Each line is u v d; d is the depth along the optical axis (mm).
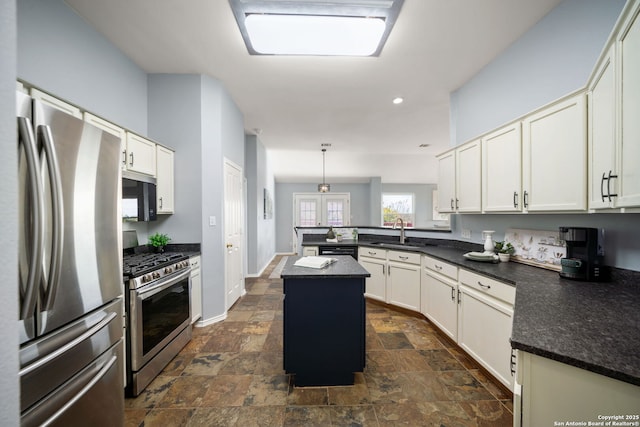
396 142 5262
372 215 7730
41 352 908
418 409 1540
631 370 674
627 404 691
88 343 1124
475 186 2270
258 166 4957
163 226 2732
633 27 979
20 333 866
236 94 3156
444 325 2371
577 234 1559
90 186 1148
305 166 7078
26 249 866
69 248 1037
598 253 1552
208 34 2117
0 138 584
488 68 2500
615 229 1505
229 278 3189
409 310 2975
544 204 1625
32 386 880
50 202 931
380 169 7301
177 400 1623
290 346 1751
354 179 7887
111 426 1248
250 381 1806
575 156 1424
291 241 7980
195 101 2742
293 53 2273
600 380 724
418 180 8008
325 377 1764
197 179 2744
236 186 3453
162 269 1961
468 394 1666
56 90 1764
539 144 1660
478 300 1882
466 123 2838
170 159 2674
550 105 1573
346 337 1768
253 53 2340
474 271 1927
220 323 2791
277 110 3633
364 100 3328
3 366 582
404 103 3402
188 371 1924
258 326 2709
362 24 1911
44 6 1679
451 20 1937
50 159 915
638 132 966
